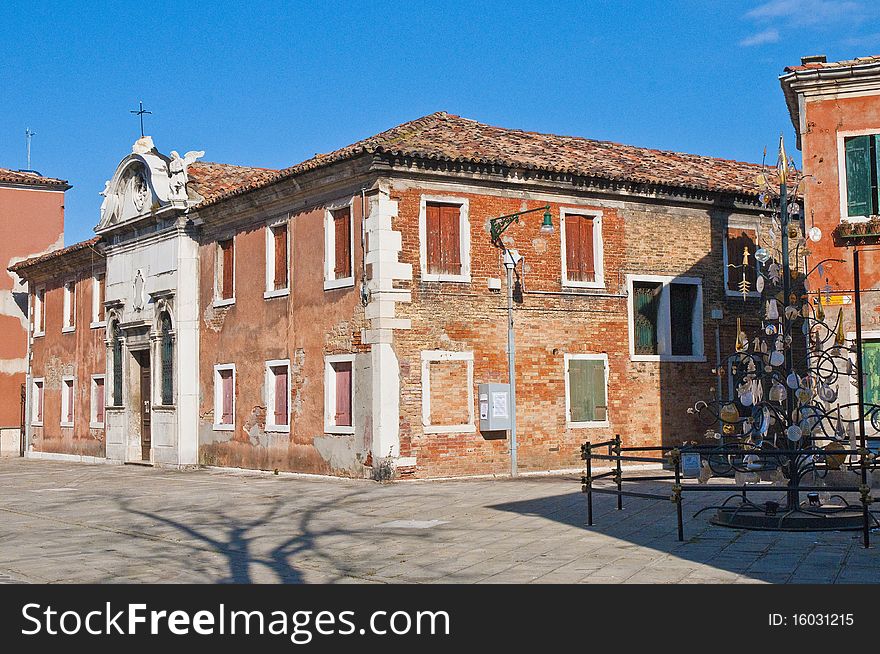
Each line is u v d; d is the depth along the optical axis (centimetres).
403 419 2033
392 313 2036
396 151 2022
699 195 2458
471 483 1973
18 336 3819
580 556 1084
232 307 2527
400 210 2062
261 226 2419
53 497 1992
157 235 2773
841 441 1245
